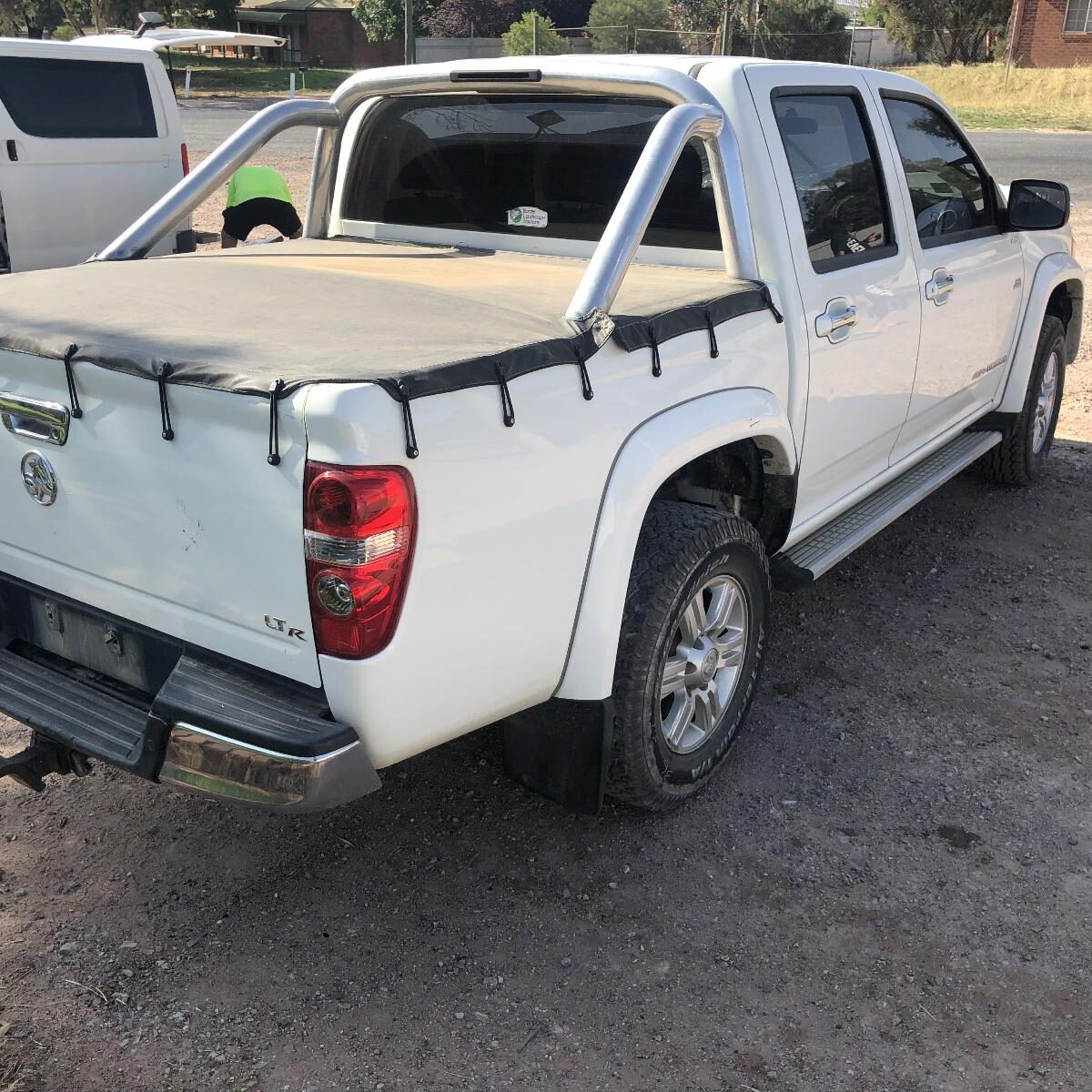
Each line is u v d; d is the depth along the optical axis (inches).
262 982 103.3
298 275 126.5
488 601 93.9
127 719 99.8
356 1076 93.4
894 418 163.8
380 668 86.6
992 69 1517.0
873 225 151.8
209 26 2362.2
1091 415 289.6
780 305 129.0
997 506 228.1
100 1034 96.9
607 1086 93.0
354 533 82.0
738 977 105.0
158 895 114.2
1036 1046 97.7
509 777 130.3
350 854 121.0
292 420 81.9
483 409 89.1
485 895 115.1
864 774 136.7
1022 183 184.2
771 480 133.9
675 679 120.6
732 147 125.1
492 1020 99.5
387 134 156.8
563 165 141.9
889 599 185.6
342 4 2400.3
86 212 327.3
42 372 97.3
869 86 154.1
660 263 138.3
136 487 93.7
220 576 91.0
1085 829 127.3
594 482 101.6
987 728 147.6
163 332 97.3
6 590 113.1
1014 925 112.0
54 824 124.9
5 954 105.5
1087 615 181.3
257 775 86.9
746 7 1349.7
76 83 320.2
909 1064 95.8
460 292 116.8
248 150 149.3
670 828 126.0
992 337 195.5
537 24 1291.8
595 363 100.6
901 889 117.0
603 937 109.7
